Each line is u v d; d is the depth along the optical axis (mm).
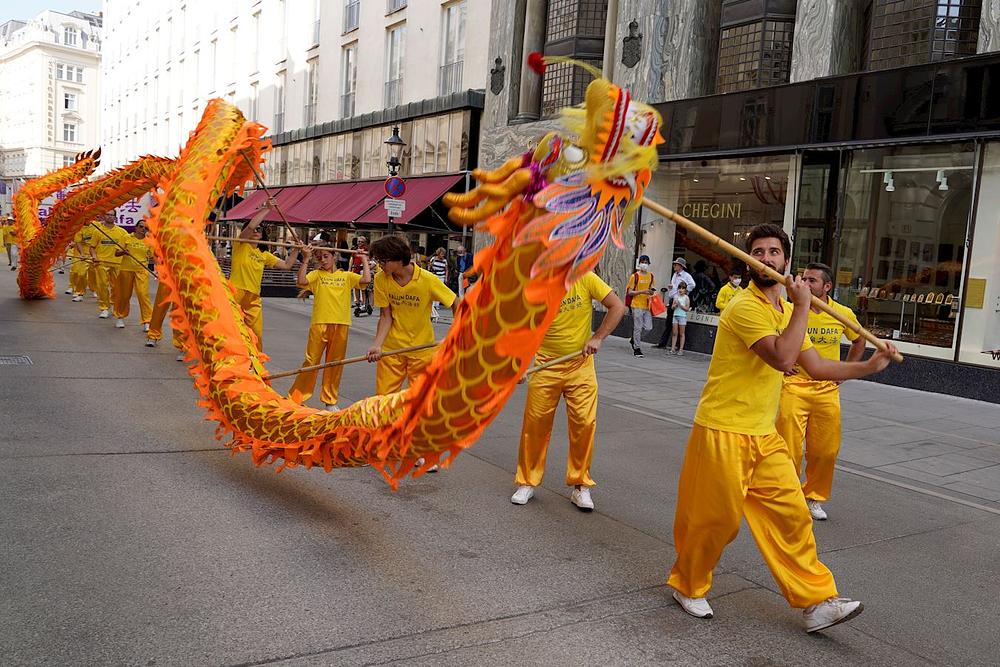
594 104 2871
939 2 11922
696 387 11039
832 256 13016
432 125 22672
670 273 15859
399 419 3816
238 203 34750
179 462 5645
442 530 4719
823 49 12977
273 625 3375
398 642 3316
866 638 3682
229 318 5539
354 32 27281
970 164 11320
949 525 5523
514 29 19078
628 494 5754
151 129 49281
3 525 4215
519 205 2998
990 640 3740
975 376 11164
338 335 7531
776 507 3566
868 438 8320
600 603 3857
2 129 95062
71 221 12844
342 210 24891
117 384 8234
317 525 4633
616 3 17047
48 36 86125
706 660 3369
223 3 37938
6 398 7188
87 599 3469
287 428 4742
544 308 3045
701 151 14727
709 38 15273
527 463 5344
